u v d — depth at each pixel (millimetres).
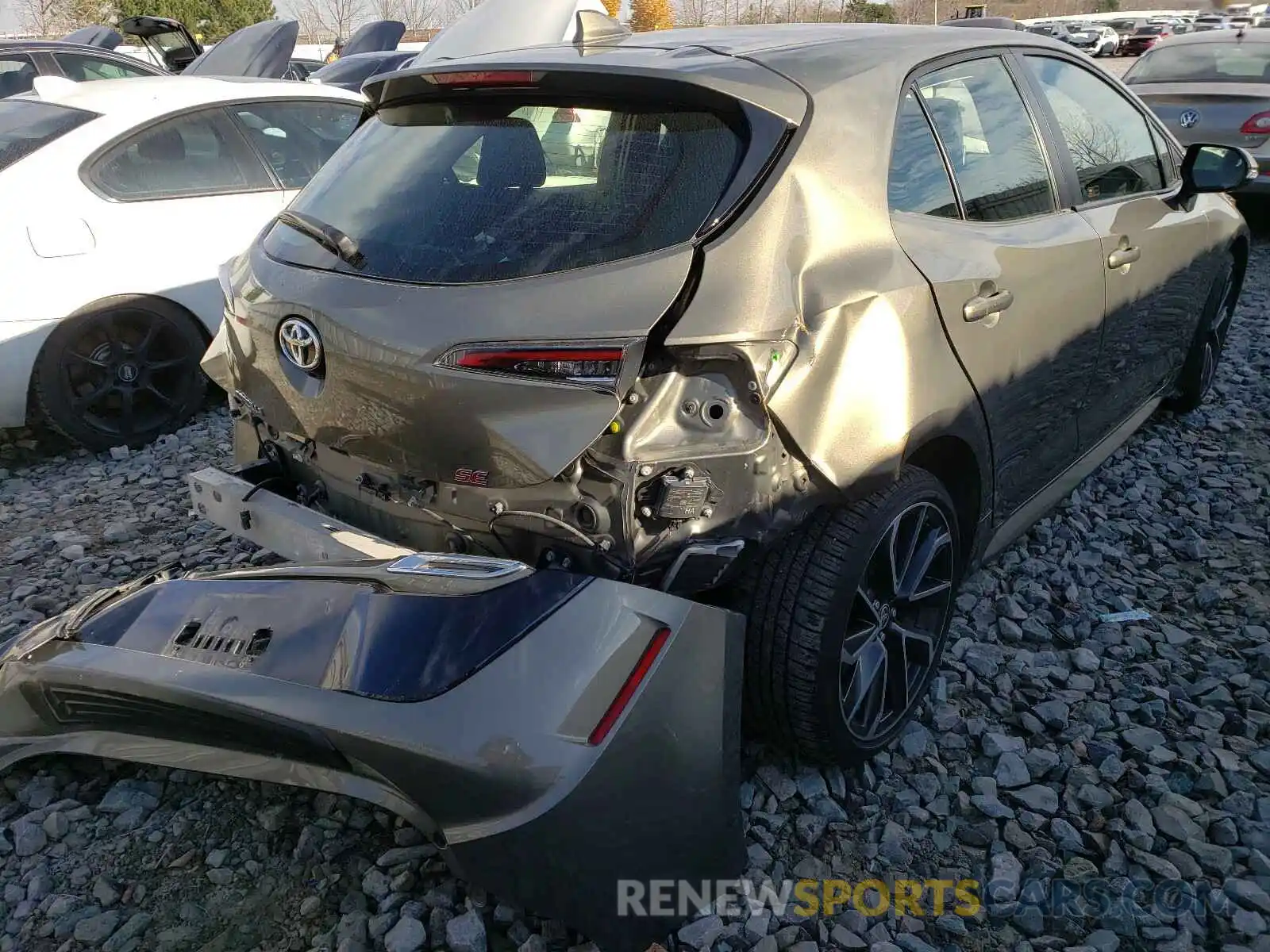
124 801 2549
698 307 2072
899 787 2625
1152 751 2703
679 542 2129
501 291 2129
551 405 2045
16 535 4168
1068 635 3256
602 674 1897
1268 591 3514
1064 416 3385
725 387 2105
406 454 2242
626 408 2066
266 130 5609
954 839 2475
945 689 2986
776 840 2445
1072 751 2734
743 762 2670
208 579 2289
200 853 2398
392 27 11258
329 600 2064
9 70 9406
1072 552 3777
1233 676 3014
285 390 2471
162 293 5023
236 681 2023
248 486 2682
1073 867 2365
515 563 2037
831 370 2225
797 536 2371
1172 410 5078
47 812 2512
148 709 2211
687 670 1952
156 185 5121
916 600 2693
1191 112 8961
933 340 2492
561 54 2512
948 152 2795
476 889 2242
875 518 2395
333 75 10234
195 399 5285
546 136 2387
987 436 2807
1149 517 4051
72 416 4875
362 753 1890
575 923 1894
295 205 2787
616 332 2037
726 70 2332
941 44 2941
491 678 1889
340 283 2338
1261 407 5211
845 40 2752
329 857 2365
